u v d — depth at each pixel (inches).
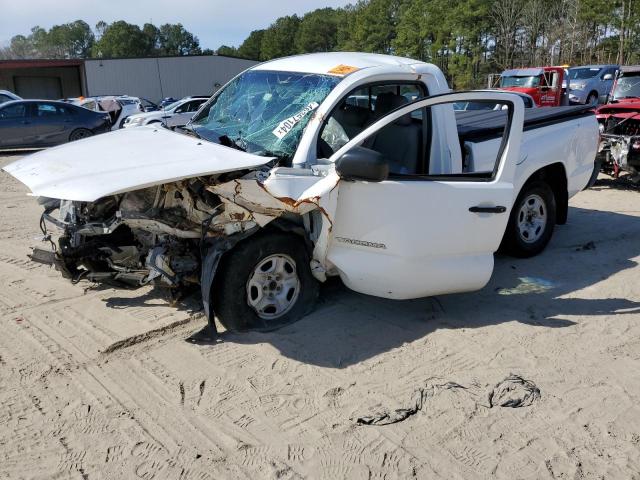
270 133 168.6
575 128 243.9
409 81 178.1
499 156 172.1
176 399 132.3
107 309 177.0
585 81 913.5
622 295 196.4
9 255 229.5
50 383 137.5
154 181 135.3
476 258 171.3
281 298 165.5
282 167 150.0
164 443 117.5
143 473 109.1
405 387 138.5
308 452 115.6
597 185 384.2
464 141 203.9
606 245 252.2
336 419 126.2
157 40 4896.7
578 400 134.3
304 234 160.4
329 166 152.7
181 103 737.6
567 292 198.7
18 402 129.9
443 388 137.9
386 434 121.5
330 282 199.9
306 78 177.2
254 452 115.4
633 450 117.6
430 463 113.2
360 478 109.0
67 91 1765.5
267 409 129.3
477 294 195.8
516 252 229.5
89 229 154.4
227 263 153.1
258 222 149.1
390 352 154.6
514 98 171.2
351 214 154.3
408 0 2373.3
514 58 1927.9
